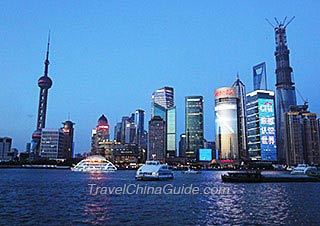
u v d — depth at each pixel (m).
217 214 62.28
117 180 193.12
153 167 192.38
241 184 154.88
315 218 57.53
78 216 59.84
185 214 62.34
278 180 173.88
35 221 54.97
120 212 64.56
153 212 64.69
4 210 66.81
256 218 57.81
